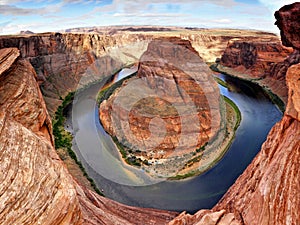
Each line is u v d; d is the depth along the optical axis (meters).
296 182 7.94
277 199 8.12
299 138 9.20
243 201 10.30
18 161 6.31
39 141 7.74
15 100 8.47
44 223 5.80
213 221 9.15
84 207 8.94
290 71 10.14
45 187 6.33
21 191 5.79
